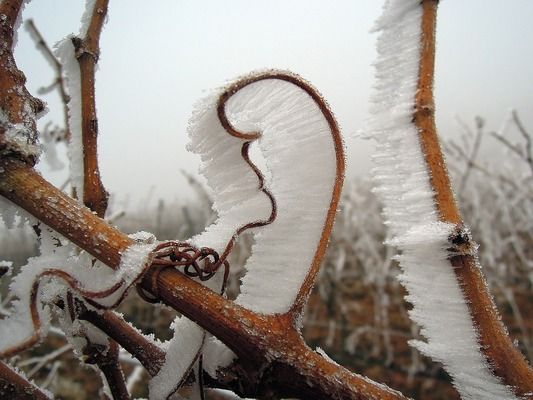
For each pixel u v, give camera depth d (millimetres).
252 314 116
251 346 113
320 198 132
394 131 148
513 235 1190
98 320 146
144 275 114
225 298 116
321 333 1132
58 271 114
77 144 166
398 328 1094
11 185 116
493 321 125
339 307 1211
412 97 146
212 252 122
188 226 1323
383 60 155
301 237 130
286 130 133
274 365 113
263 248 131
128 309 1129
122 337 147
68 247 131
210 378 129
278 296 123
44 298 142
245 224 129
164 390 129
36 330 108
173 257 118
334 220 129
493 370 121
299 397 115
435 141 142
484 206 1412
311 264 125
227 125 119
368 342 1056
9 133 119
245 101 124
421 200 139
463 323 127
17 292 113
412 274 135
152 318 1101
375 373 949
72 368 851
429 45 148
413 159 143
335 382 113
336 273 1263
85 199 159
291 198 134
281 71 121
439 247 131
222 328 112
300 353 115
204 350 129
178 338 134
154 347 148
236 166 128
